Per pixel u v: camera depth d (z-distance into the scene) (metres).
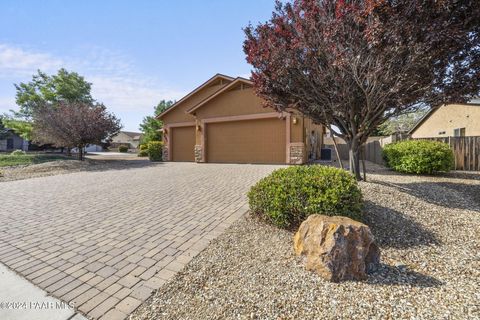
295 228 3.57
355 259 2.37
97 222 4.23
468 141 8.80
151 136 26.25
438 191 5.31
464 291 2.13
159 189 6.78
